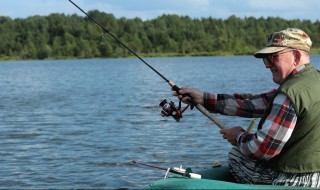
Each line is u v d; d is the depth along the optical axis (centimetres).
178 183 334
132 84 3044
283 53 345
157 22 10750
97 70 5400
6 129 1251
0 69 6259
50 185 746
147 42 10250
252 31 11075
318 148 334
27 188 734
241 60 7950
